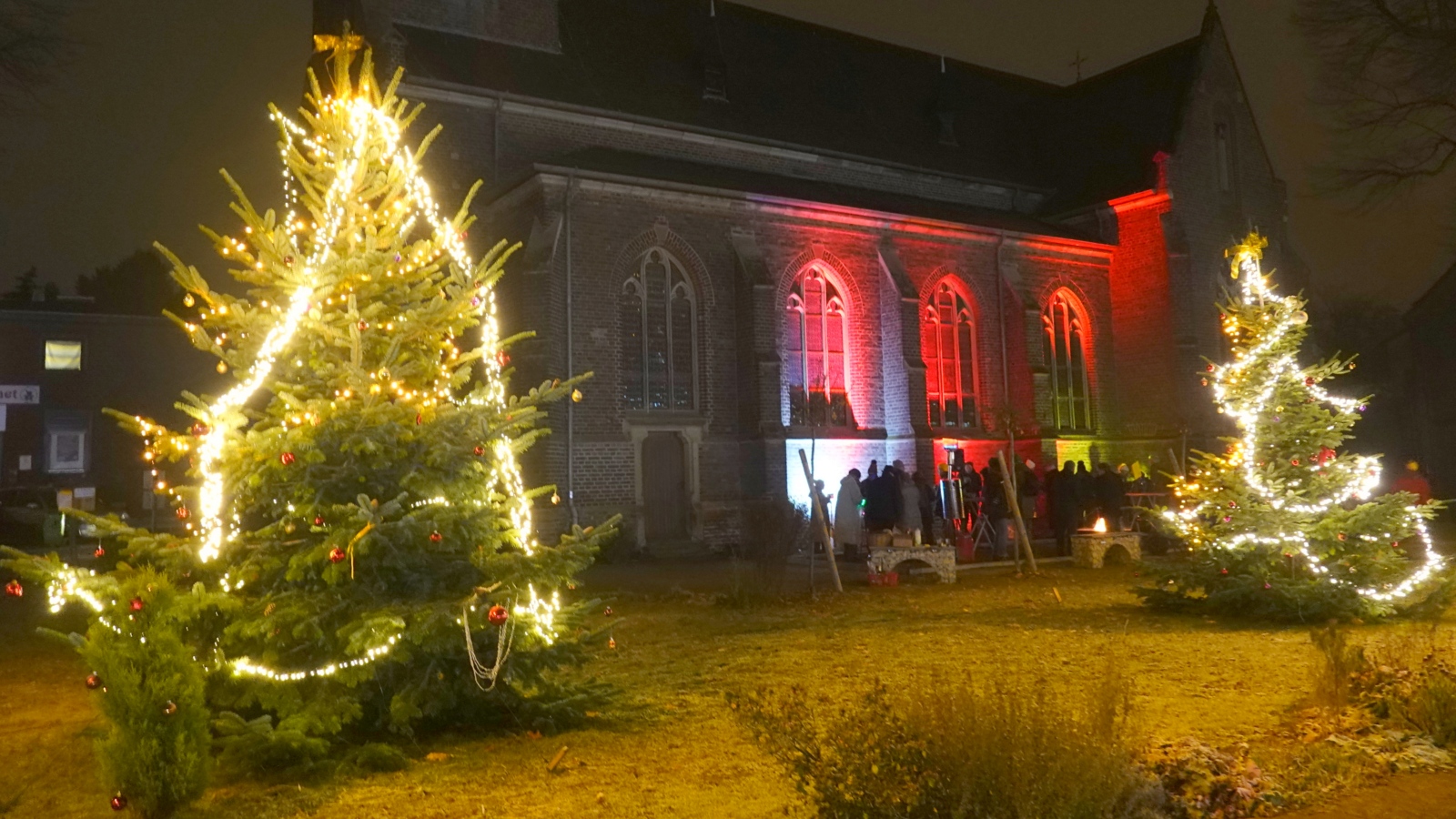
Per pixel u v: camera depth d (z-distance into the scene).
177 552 6.92
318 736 6.73
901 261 26.86
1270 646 10.32
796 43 32.81
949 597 15.16
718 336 24.03
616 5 29.48
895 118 33.31
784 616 13.44
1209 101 32.94
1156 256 31.06
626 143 26.56
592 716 7.89
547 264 21.22
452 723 7.57
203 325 7.58
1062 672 9.05
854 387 25.92
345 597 7.07
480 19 26.38
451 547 7.45
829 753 5.64
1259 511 12.24
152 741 5.76
